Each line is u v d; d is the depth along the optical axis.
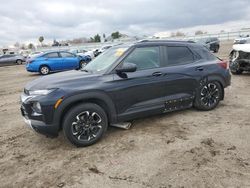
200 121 5.00
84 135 4.12
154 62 4.79
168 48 5.02
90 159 3.72
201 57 5.45
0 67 28.05
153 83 4.64
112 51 5.01
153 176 3.18
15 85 11.65
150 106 4.69
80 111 4.00
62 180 3.23
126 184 3.05
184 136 4.33
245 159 3.47
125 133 4.58
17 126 5.38
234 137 4.19
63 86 3.96
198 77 5.23
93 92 4.07
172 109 5.04
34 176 3.37
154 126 4.85
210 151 3.74
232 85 8.45
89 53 23.47
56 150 4.09
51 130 3.90
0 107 7.23
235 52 10.15
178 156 3.65
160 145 4.03
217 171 3.21
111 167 3.46
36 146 4.30
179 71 4.96
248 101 6.34
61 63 15.51
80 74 4.47
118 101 4.34
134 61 4.57
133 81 4.45
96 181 3.16
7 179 3.34
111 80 4.26
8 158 3.92
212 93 5.55
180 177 3.12
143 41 4.83
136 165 3.47
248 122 4.84
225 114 5.37
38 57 15.17
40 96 3.88
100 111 4.17
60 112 3.87
